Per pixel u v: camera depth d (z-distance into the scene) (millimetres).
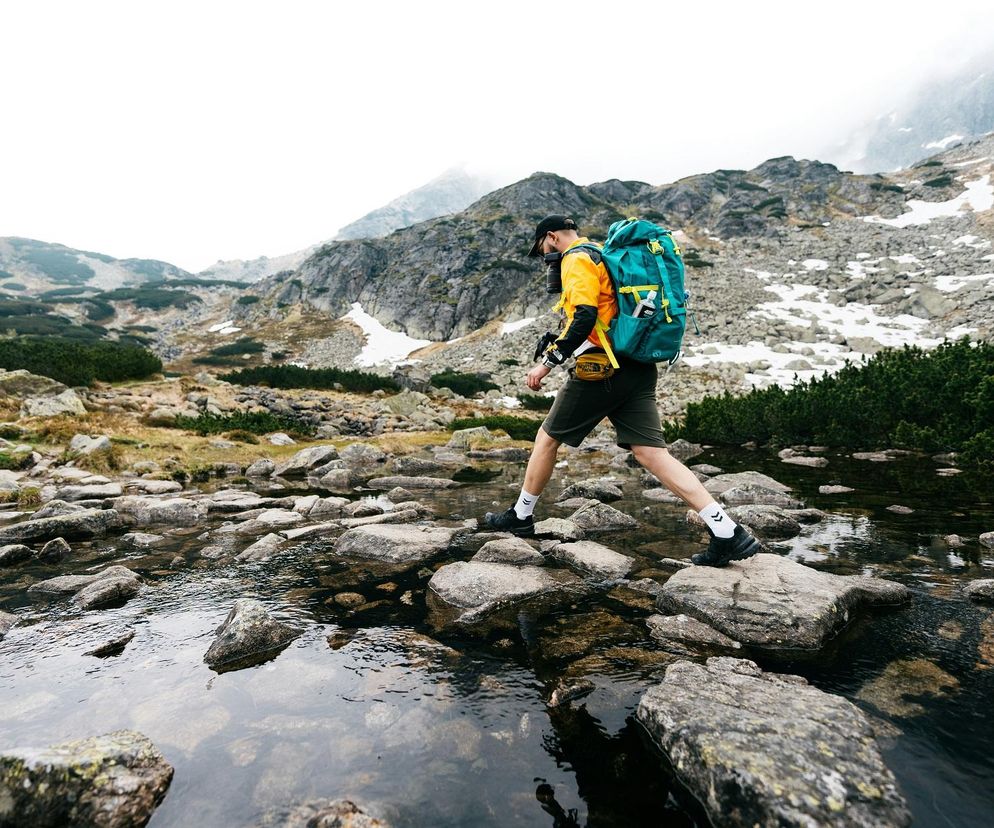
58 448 9930
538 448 3971
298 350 81250
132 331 103688
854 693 1962
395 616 2848
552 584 3271
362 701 2004
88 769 1495
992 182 82875
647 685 2092
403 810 1463
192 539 4777
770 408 12945
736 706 1786
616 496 6539
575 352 3184
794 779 1402
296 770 1632
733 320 50969
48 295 181000
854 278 58938
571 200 111438
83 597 3146
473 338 74000
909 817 1325
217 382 26109
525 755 1697
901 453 9695
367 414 22547
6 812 1426
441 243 99812
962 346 10773
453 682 2133
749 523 4688
